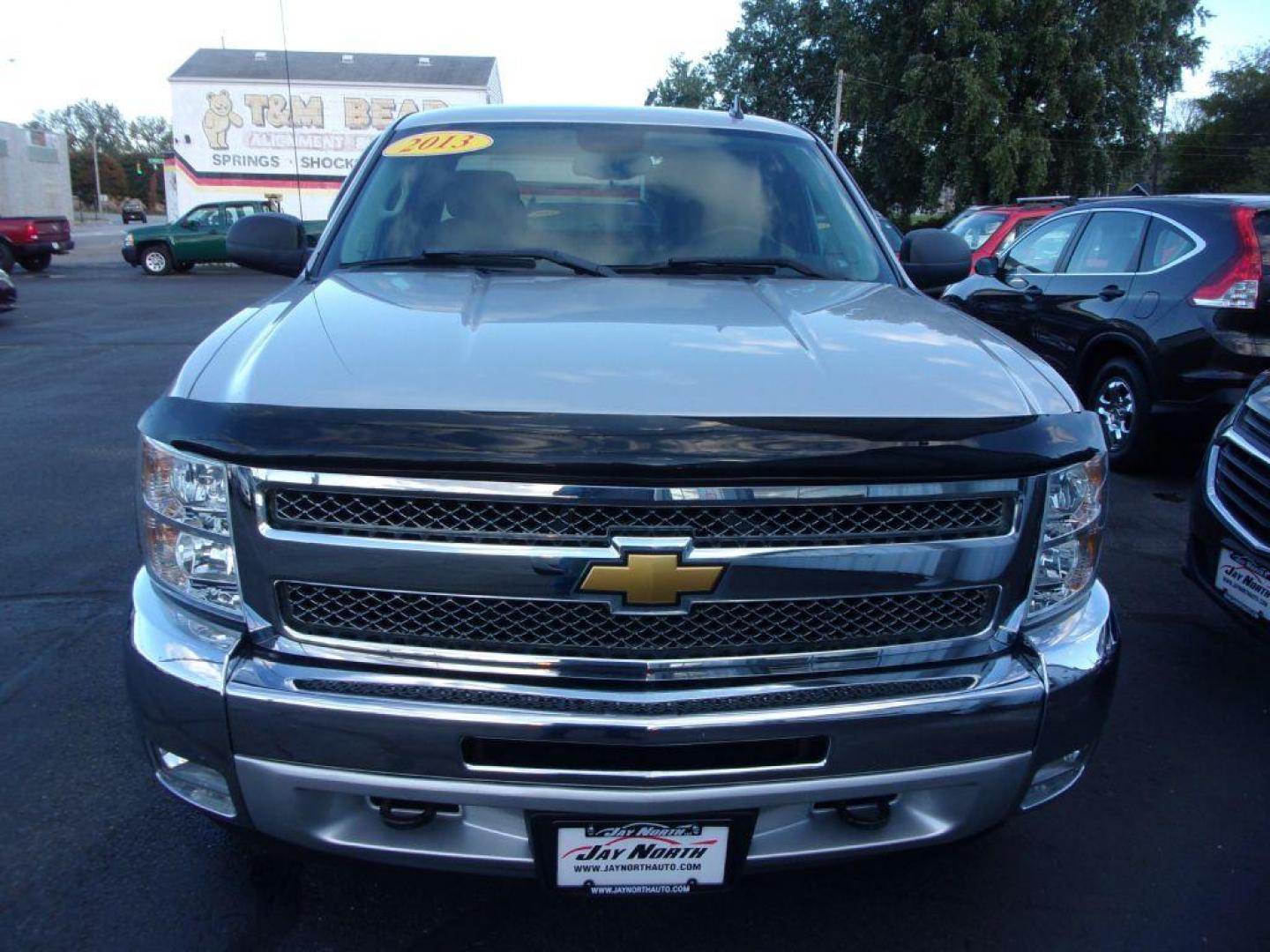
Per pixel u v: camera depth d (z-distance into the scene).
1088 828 2.80
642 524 1.78
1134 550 5.11
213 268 26.05
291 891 2.44
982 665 1.97
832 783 1.88
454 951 2.27
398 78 31.20
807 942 2.33
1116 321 6.38
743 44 45.38
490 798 1.83
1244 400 3.83
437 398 1.82
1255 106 46.59
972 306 8.12
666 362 1.99
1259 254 5.69
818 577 1.84
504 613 1.82
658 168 3.34
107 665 3.62
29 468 6.24
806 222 3.26
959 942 2.34
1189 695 3.60
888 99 32.06
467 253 2.98
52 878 2.48
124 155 105.50
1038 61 29.69
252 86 29.23
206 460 1.83
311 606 1.85
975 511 1.92
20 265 24.42
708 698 1.83
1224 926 2.42
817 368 2.02
